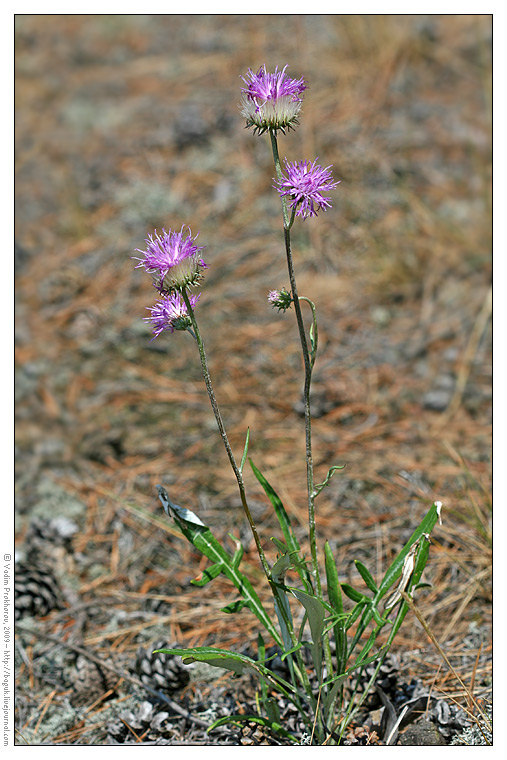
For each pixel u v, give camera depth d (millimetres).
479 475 1404
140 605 1327
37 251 1768
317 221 1679
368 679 1220
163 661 1241
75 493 1438
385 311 1587
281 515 1192
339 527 1370
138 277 1653
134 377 1548
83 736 1220
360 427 1473
